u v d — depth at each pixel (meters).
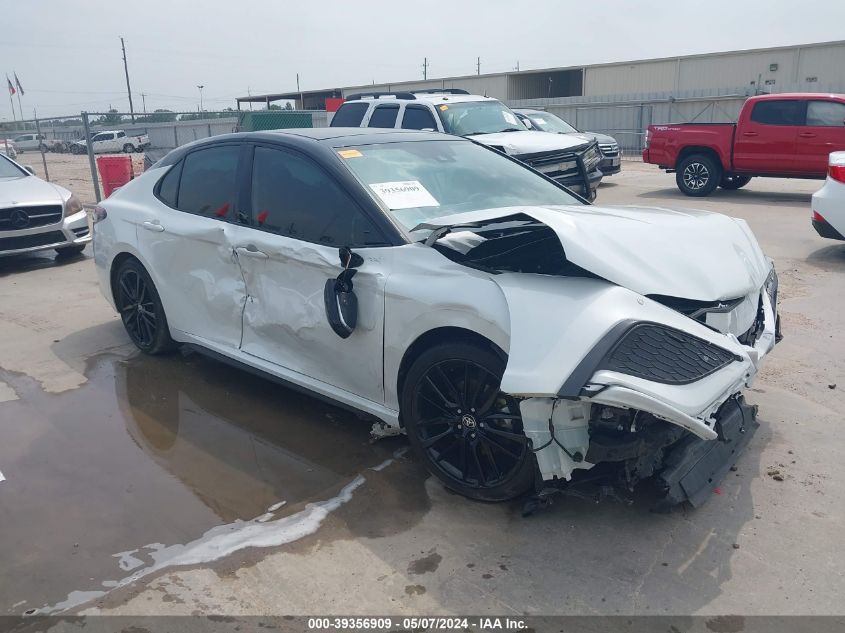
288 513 3.30
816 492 3.32
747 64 30.77
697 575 2.78
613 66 34.50
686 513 3.18
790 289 6.79
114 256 5.29
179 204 4.79
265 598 2.73
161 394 4.72
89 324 6.30
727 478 3.46
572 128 16.53
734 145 13.38
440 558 2.94
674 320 2.89
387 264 3.41
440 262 3.27
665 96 28.72
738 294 3.22
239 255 4.17
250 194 4.23
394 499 3.39
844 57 28.53
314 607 2.67
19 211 8.41
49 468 3.77
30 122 17.56
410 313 3.28
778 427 3.96
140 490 3.53
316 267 3.71
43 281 8.05
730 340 3.06
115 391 4.78
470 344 3.11
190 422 4.30
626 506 3.25
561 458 2.80
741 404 3.30
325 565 2.91
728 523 3.10
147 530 3.19
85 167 24.44
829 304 6.27
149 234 4.91
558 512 3.23
